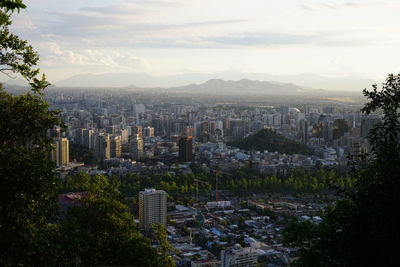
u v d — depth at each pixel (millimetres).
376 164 24547
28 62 27875
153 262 42531
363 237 22234
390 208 21141
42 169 25516
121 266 40562
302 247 29359
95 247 37594
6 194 24000
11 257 23062
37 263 24328
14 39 27094
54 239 26547
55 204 27781
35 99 28969
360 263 22172
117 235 43562
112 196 46562
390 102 27172
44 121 28781
